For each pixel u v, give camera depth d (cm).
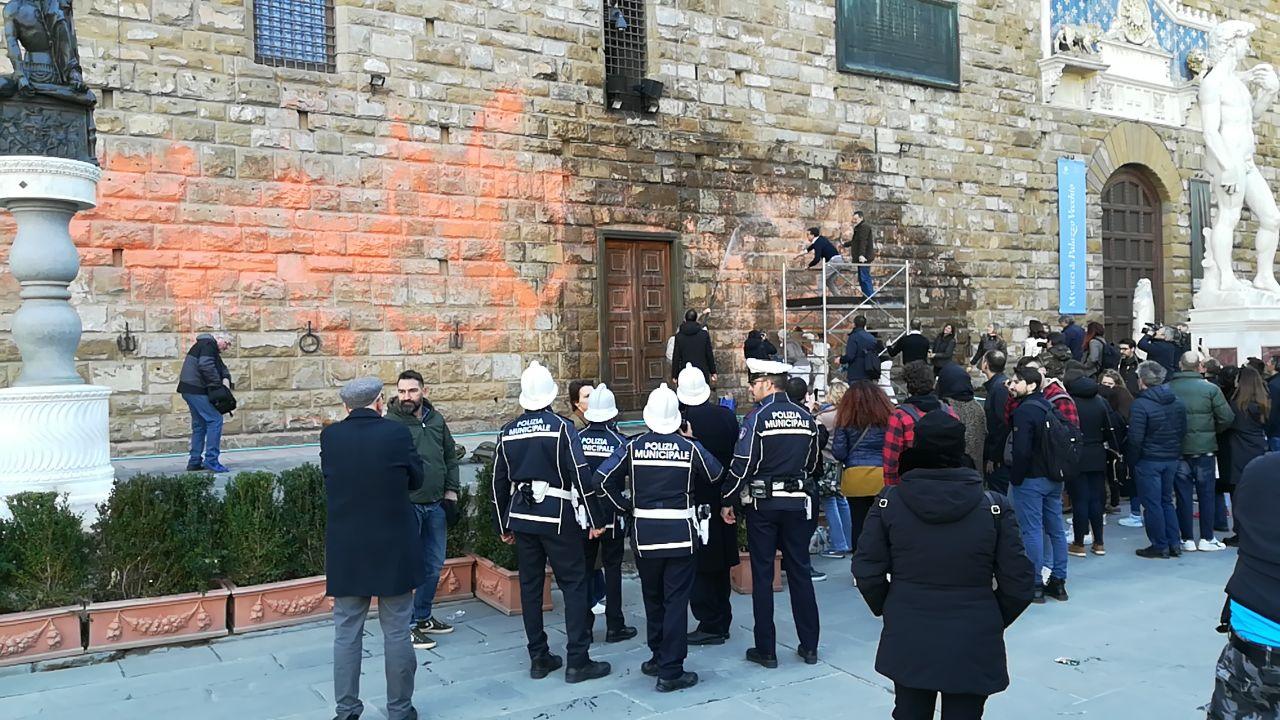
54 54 830
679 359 1555
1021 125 2317
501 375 1591
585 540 652
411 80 1517
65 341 831
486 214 1585
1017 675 632
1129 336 2548
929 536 405
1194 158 2656
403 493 562
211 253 1349
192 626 722
